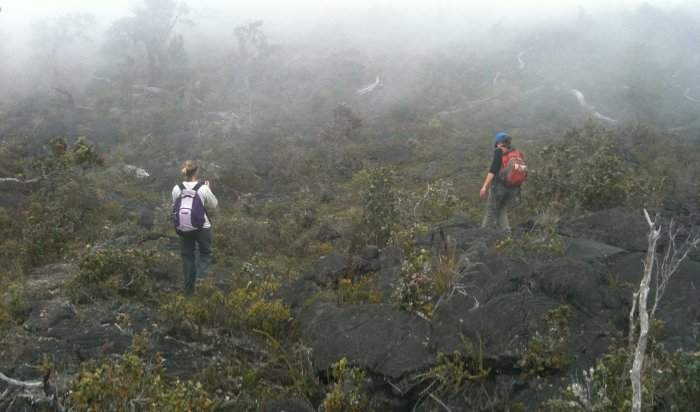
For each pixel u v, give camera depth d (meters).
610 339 4.16
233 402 3.81
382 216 7.69
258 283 5.96
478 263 5.10
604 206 8.65
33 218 8.37
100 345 4.47
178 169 16.56
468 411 3.73
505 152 7.18
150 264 6.32
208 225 6.03
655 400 3.17
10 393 3.56
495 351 4.06
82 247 7.87
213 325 4.98
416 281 4.84
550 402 3.19
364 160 17.89
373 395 4.02
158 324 4.89
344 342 4.45
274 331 4.95
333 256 6.30
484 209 10.64
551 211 7.39
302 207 10.42
